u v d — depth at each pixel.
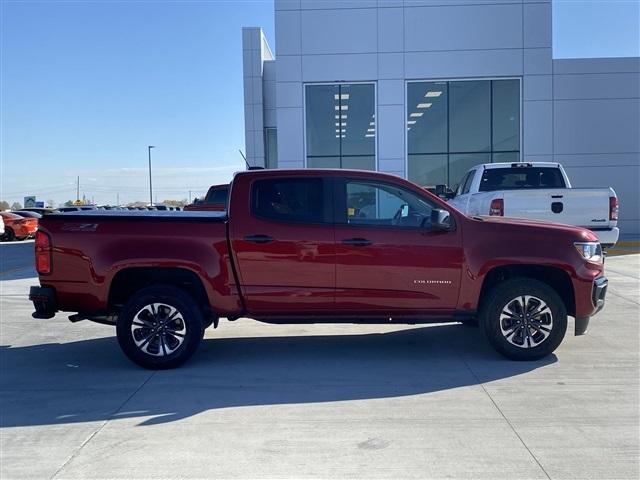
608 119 20.44
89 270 6.48
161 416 5.18
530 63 20.14
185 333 6.54
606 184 20.61
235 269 6.56
